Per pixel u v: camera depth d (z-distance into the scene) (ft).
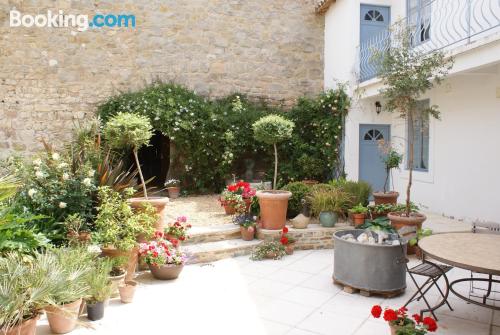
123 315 11.85
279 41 34.58
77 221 14.49
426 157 27.17
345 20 30.73
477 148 22.12
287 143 32.19
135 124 16.12
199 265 16.94
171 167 32.04
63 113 30.12
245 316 11.85
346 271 13.92
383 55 18.92
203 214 23.44
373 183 31.09
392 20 30.60
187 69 32.60
